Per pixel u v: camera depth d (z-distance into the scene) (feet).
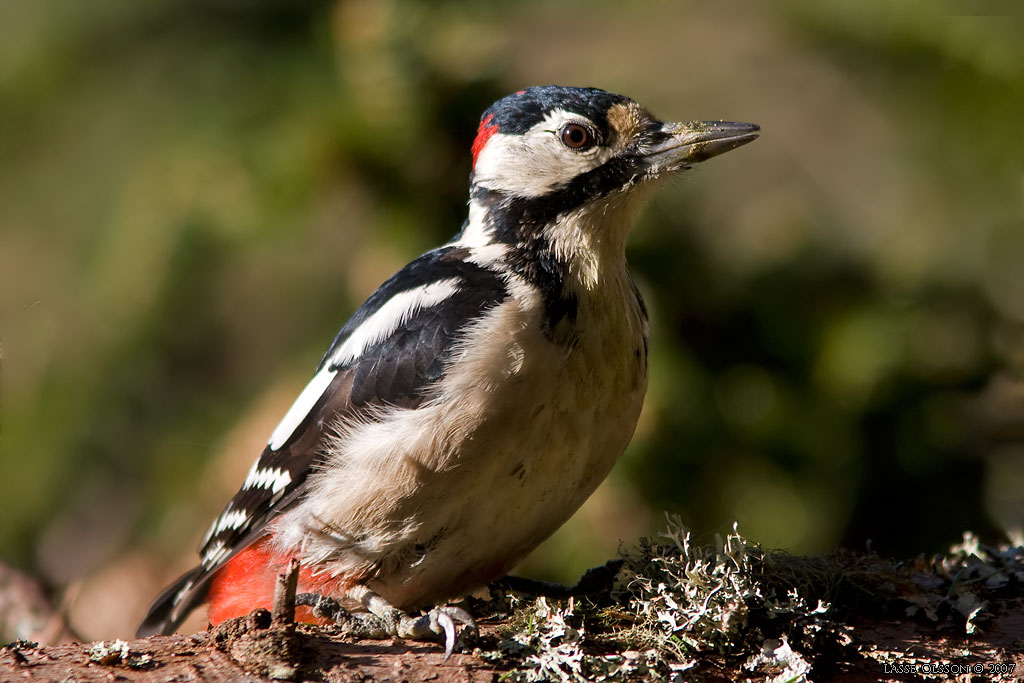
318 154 35.40
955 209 39.11
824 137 42.78
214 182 37.50
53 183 40.11
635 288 24.67
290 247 38.47
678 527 21.65
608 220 24.13
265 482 24.04
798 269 38.47
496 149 24.76
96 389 38.37
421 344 21.98
